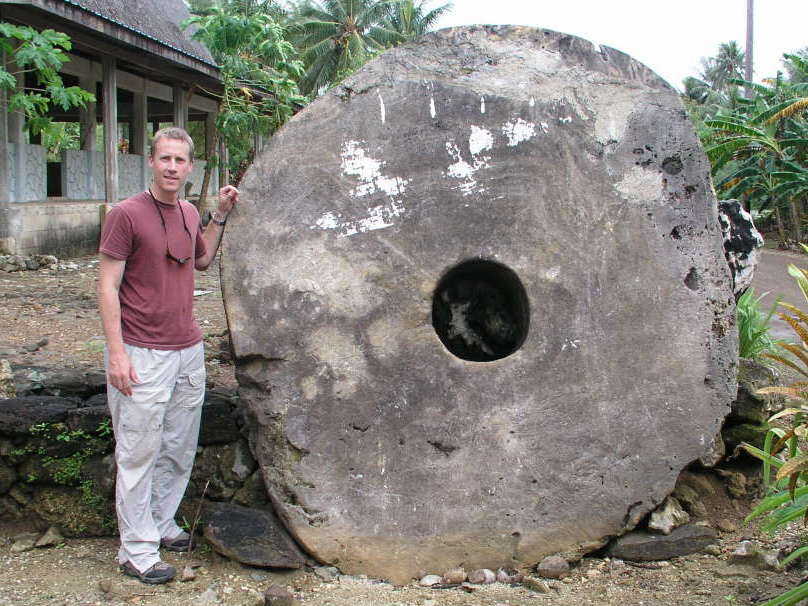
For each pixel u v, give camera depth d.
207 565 3.16
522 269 3.24
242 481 3.42
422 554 3.10
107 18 9.04
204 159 16.66
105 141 10.70
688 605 2.81
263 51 10.60
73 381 3.79
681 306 3.26
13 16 8.18
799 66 17.31
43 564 3.19
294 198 3.23
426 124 3.27
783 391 2.80
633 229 3.27
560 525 3.16
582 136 3.29
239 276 3.19
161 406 2.97
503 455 3.16
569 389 3.20
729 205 3.95
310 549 3.09
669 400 3.22
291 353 3.18
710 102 33.03
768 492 3.42
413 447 3.16
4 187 8.55
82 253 9.98
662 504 3.32
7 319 5.52
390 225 3.24
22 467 3.50
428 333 3.21
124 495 2.98
